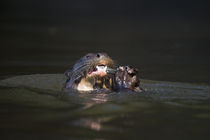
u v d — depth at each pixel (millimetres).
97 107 18234
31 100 20094
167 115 16859
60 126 14938
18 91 22859
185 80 29984
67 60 41750
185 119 16125
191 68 36406
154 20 98688
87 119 15969
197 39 61000
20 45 55344
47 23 90562
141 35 68312
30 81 27016
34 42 58844
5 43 57281
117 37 65438
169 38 63062
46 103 19344
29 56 44656
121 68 24094
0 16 106938
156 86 26281
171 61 40906
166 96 21578
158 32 72875
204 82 28891
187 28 78938
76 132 14164
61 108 18109
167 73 33906
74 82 24484
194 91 23859
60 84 26016
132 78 23641
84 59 24094
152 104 19109
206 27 79688
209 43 55969
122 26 85688
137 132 14180
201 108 18344
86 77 23969
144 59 42281
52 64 39000
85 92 22984
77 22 94000
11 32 72062
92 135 13789
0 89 23469
